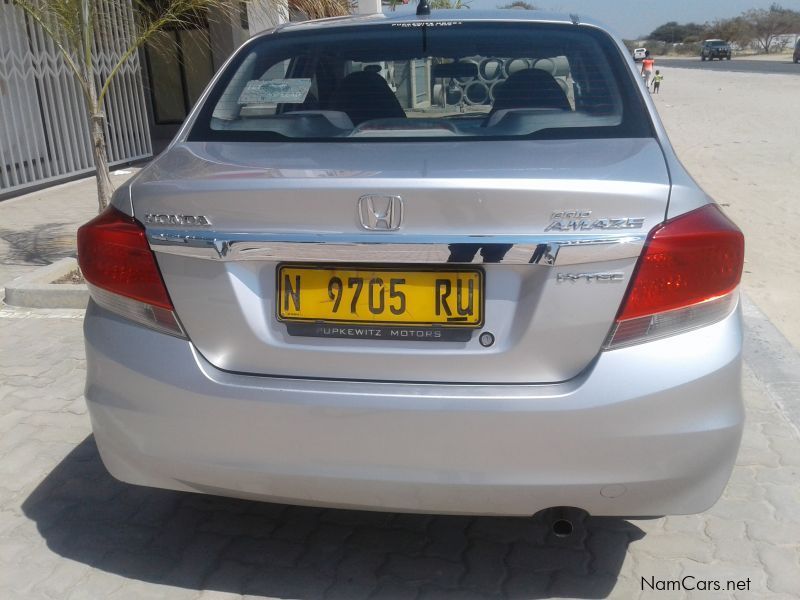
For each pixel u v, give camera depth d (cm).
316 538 302
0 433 380
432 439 224
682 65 6234
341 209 221
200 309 235
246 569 284
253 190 225
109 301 247
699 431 225
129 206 244
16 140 1020
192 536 303
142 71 1623
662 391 220
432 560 289
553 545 296
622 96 292
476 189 216
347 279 228
